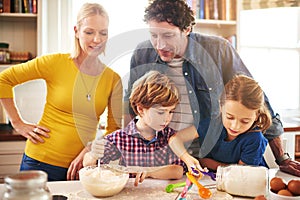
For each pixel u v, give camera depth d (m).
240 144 1.52
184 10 1.37
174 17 1.35
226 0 2.88
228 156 1.54
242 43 3.30
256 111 1.49
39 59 1.82
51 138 1.75
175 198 1.25
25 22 2.90
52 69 1.78
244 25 3.29
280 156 1.63
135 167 1.34
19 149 2.47
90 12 1.67
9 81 1.93
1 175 2.46
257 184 1.26
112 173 1.28
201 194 1.22
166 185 1.37
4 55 2.72
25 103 2.80
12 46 2.91
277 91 3.38
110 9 2.97
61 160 1.74
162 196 1.26
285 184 1.27
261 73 3.35
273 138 1.63
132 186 1.36
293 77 3.40
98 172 1.27
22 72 1.87
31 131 1.79
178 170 1.41
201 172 1.32
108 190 1.24
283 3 2.76
